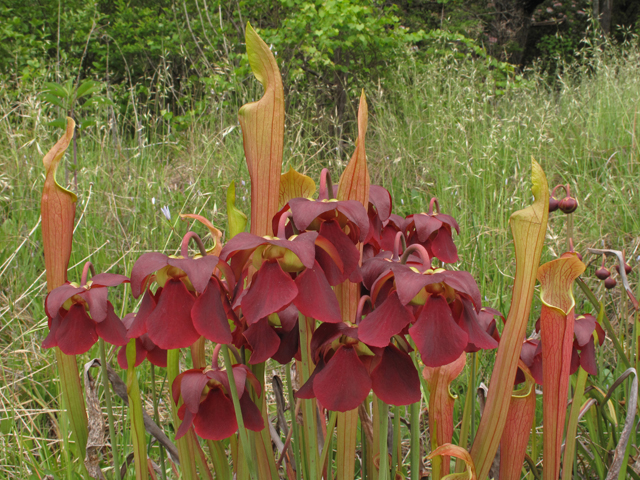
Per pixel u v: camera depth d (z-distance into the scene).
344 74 6.71
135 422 1.11
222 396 1.06
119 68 8.29
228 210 1.20
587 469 1.78
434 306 0.91
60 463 1.91
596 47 7.13
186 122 5.87
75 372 1.23
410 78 7.05
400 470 1.25
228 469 1.23
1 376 2.33
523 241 1.00
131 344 1.07
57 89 3.76
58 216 1.18
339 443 1.13
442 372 1.13
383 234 1.34
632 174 4.20
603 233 3.47
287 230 1.08
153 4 9.02
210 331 0.89
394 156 4.91
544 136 4.62
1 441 2.00
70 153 4.36
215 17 6.86
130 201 3.69
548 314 1.08
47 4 8.28
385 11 7.65
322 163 4.89
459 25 9.97
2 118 4.48
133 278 0.89
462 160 4.41
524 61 13.70
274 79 1.04
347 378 0.93
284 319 1.07
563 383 1.10
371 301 0.98
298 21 6.39
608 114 5.26
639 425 1.78
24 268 3.07
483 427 1.08
